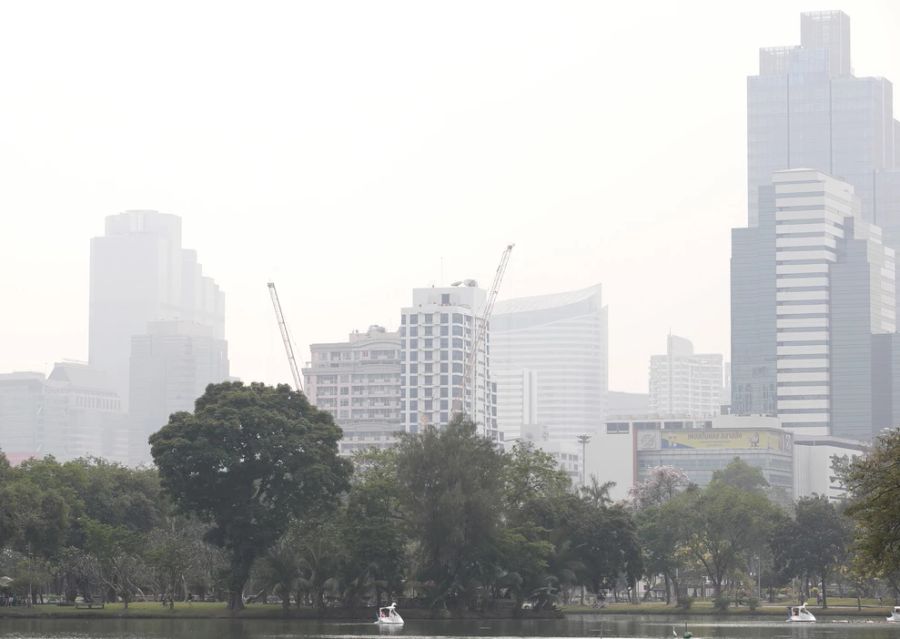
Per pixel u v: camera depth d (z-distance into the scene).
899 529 155.00
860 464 161.88
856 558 159.88
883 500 155.75
